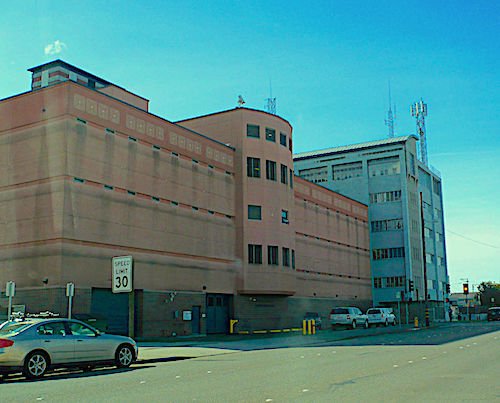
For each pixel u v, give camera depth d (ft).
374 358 62.85
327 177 246.47
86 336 53.42
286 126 157.89
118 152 110.52
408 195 233.35
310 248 179.52
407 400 34.04
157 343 96.27
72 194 99.81
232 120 148.15
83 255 100.17
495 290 370.12
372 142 246.68
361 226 222.69
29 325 50.60
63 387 42.06
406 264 227.20
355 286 209.26
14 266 101.65
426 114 280.92
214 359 66.33
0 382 47.26
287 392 37.76
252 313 143.02
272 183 149.18
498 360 59.47
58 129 101.35
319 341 100.07
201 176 132.77
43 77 165.27
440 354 67.10
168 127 124.57
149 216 116.06
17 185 104.47
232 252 140.67
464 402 33.30
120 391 39.22
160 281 116.67
